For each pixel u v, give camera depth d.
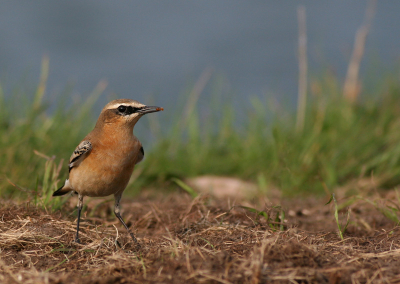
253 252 7.34
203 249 7.61
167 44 32.09
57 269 7.53
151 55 30.53
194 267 6.91
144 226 10.59
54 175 10.70
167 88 26.53
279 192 13.84
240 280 6.56
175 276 6.76
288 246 7.25
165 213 10.84
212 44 31.91
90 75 27.50
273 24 34.41
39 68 27.77
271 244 7.42
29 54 29.53
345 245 8.20
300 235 8.67
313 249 7.43
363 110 16.48
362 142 15.11
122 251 8.12
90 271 7.34
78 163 9.09
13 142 13.38
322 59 18.50
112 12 36.78
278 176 14.39
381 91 17.12
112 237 9.12
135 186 14.24
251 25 34.50
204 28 34.28
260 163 15.20
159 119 17.47
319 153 14.66
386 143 15.05
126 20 35.50
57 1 38.22
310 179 13.95
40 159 13.23
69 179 9.35
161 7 38.03
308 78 17.75
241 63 29.12
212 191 13.61
